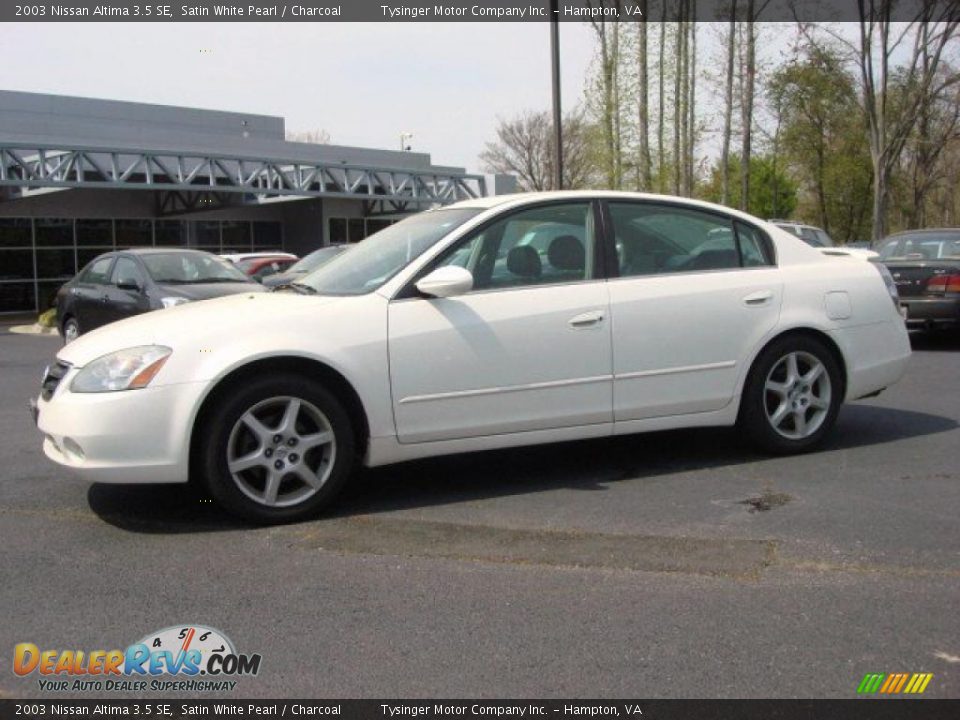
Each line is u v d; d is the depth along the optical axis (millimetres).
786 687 3070
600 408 5316
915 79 27812
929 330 11875
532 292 5184
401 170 30656
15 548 4484
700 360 5547
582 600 3756
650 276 5508
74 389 4602
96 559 4316
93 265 13086
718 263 5758
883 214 28188
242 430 4691
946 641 3359
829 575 3957
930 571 3980
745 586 3861
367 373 4820
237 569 4160
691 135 21938
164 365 4539
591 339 5246
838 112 36031
